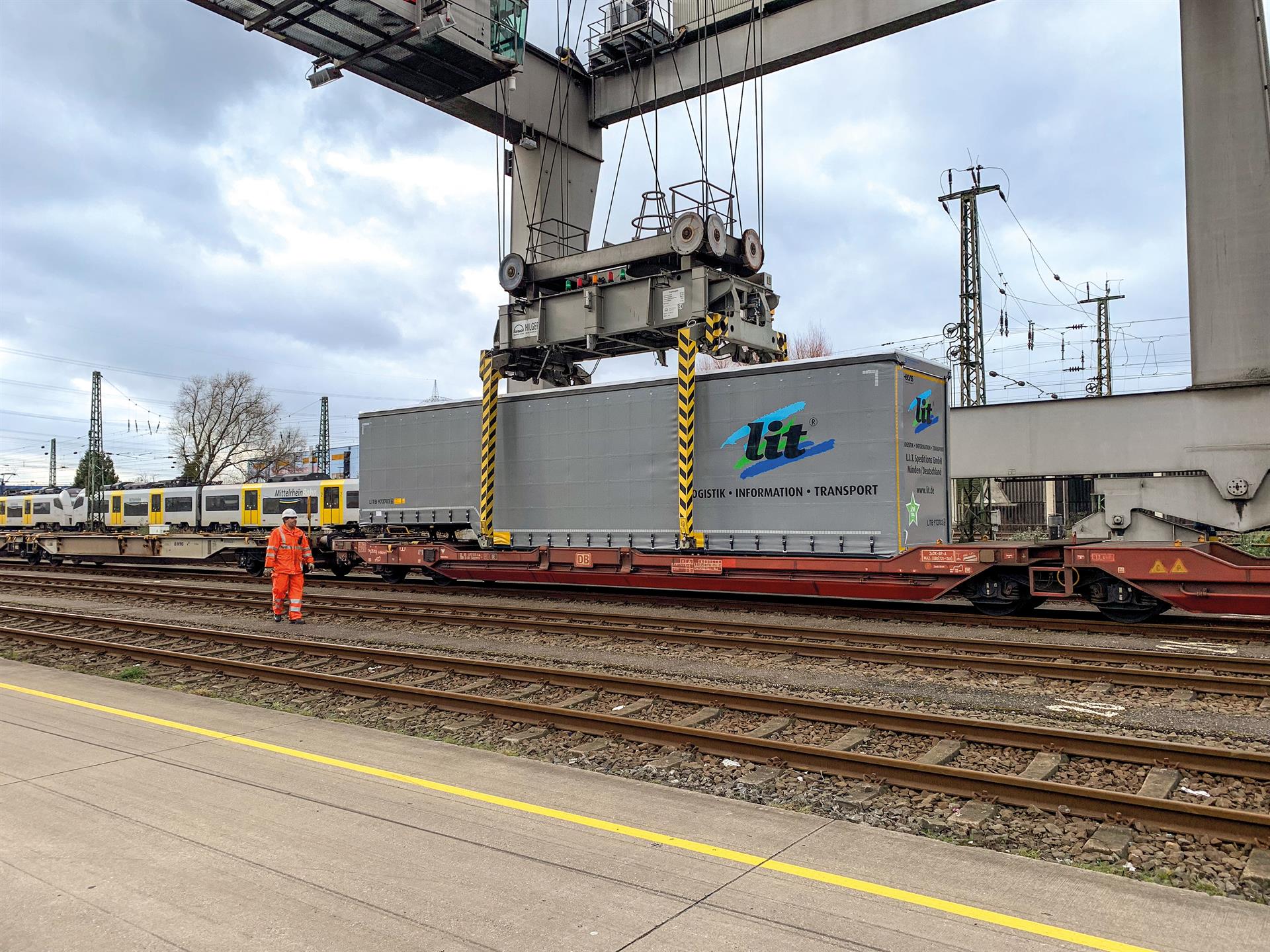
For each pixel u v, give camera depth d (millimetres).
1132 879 4156
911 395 12859
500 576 16766
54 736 6801
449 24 17922
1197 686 8039
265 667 9242
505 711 7441
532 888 4039
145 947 3520
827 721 7145
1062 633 11227
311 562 14375
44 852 4484
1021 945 3479
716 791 5664
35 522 50938
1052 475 22828
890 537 12289
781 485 13250
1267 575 10312
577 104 25641
